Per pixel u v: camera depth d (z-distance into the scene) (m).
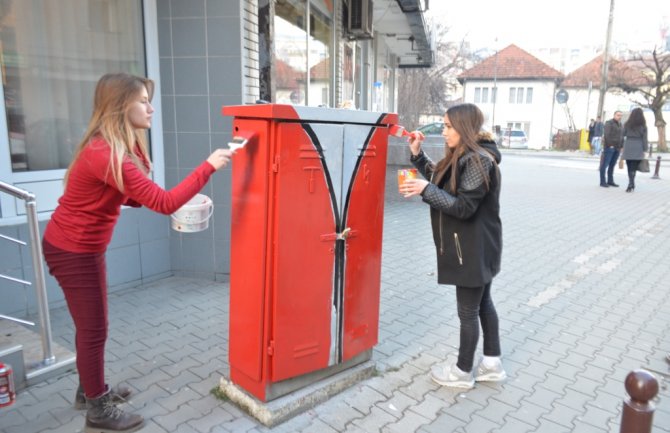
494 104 46.44
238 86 4.72
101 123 2.38
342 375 3.18
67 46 4.39
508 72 49.75
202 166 2.49
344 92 9.90
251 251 2.74
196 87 4.78
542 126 49.53
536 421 2.96
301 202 2.71
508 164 22.44
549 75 48.50
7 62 4.00
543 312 4.65
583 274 5.81
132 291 4.78
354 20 9.36
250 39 4.86
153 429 2.75
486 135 2.96
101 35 4.58
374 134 2.98
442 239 3.04
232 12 4.61
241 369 2.92
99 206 2.45
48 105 4.30
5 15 3.96
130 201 2.72
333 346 3.04
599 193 12.38
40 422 2.79
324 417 2.91
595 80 47.38
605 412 3.06
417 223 8.30
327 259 2.89
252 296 2.77
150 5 4.69
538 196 11.80
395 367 3.52
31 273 4.05
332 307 2.98
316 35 8.11
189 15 4.67
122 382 3.22
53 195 4.24
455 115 2.92
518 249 6.86
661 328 4.34
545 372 3.54
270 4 5.08
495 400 3.16
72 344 3.68
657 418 3.01
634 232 8.02
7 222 3.88
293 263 2.74
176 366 3.44
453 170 2.91
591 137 30.22
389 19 12.16
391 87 18.77
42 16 4.20
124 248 4.75
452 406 3.08
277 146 2.56
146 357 3.56
